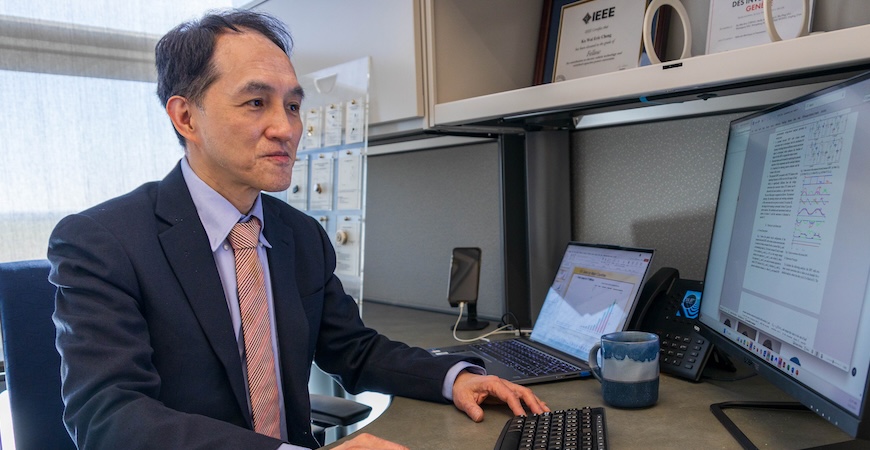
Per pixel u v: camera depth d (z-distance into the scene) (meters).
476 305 1.44
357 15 1.36
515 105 1.11
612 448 0.69
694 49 1.11
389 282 1.85
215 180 0.92
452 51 1.26
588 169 1.35
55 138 1.93
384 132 1.38
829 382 0.59
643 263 1.02
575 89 1.02
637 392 0.82
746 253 0.82
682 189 1.19
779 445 0.67
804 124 0.71
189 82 0.88
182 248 0.87
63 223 0.85
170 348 0.84
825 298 0.62
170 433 0.68
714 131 1.14
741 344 0.80
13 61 1.86
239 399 0.86
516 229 1.38
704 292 0.95
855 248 0.58
